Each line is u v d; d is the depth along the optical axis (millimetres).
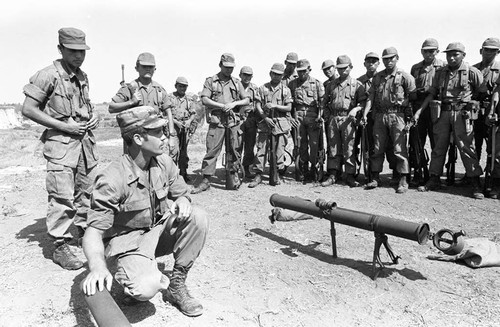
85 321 3418
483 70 6957
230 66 7387
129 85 6719
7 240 5203
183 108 8727
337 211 4355
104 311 2588
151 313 3447
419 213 6074
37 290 3887
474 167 6699
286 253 4684
